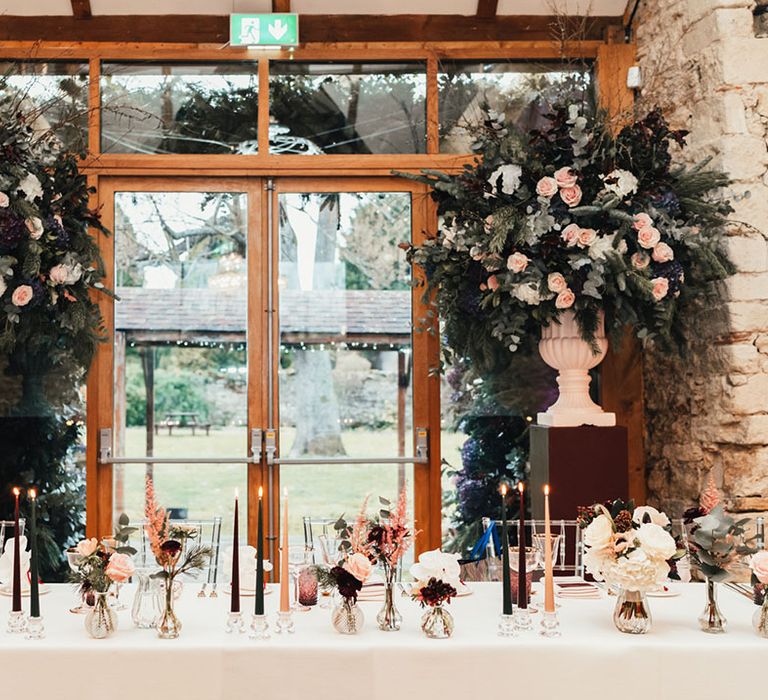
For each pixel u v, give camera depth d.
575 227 4.09
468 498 5.02
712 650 2.34
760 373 4.17
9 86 4.98
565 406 4.38
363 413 5.06
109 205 5.03
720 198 4.25
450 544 5.01
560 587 3.05
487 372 5.05
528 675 2.34
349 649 2.34
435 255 4.42
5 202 4.23
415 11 5.07
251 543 4.99
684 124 4.56
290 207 5.10
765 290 4.18
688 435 4.57
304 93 5.09
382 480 5.05
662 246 4.08
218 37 5.05
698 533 2.52
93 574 2.43
